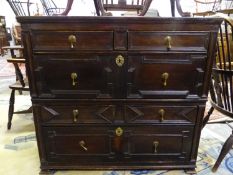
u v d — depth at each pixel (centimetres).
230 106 124
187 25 101
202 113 118
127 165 129
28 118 202
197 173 129
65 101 114
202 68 109
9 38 617
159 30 102
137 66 108
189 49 105
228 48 118
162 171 131
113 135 121
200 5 402
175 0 125
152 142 124
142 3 159
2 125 188
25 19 98
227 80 123
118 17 98
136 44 104
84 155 126
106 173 128
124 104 115
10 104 174
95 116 117
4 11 647
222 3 387
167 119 119
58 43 103
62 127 119
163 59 107
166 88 112
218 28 103
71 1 113
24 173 128
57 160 127
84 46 104
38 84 110
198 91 113
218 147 155
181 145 125
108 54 105
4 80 334
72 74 108
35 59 106
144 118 118
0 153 147
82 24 100
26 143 160
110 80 110
